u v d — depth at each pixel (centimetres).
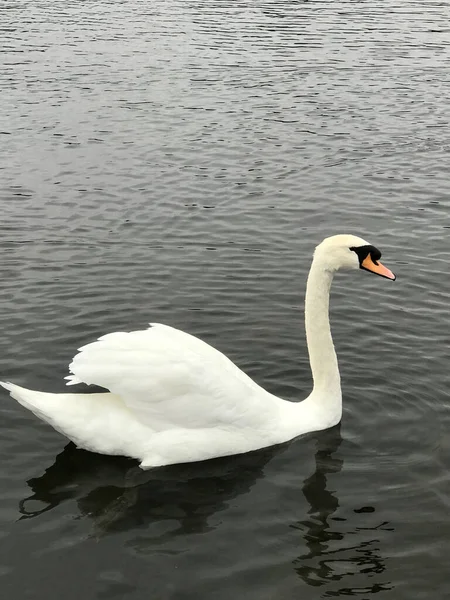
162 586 576
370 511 664
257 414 745
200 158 1777
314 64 2711
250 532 638
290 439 765
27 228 1351
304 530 641
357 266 771
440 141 1923
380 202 1518
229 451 737
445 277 1159
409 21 3491
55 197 1513
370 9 3784
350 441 764
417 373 880
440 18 3566
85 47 2956
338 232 1359
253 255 1244
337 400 790
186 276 1152
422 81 2500
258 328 991
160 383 700
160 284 1120
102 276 1144
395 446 754
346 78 2531
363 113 2158
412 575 594
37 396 693
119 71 2592
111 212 1440
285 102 2255
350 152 1838
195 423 722
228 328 990
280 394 847
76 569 591
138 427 707
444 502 674
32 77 2492
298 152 1833
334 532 639
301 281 1147
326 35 3188
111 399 712
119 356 698
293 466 727
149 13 3681
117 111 2141
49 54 2825
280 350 938
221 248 1272
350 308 1046
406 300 1077
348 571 596
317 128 2022
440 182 1639
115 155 1786
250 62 2730
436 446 751
